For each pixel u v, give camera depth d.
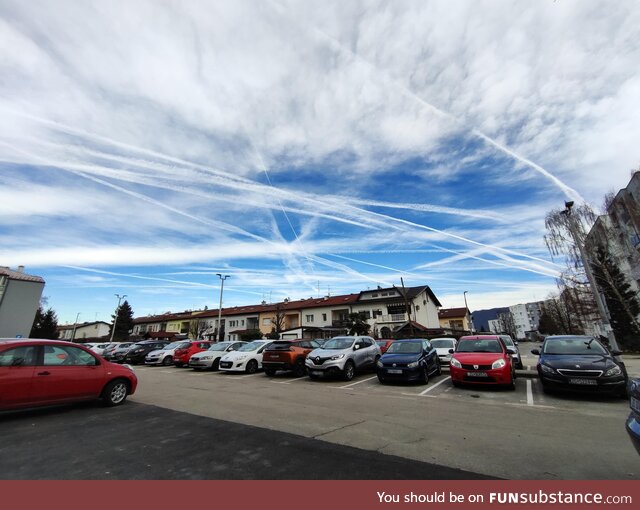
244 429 5.71
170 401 8.33
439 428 5.75
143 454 4.52
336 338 13.77
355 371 12.98
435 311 50.66
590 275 13.88
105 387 7.46
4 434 5.45
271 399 8.58
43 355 6.61
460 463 4.17
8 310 30.00
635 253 24.67
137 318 82.62
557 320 43.66
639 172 20.89
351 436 5.30
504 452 4.55
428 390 9.72
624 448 4.66
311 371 11.99
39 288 32.25
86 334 82.06
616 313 25.05
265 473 3.90
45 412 6.99
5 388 5.93
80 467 4.10
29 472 3.97
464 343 10.77
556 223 21.53
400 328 33.62
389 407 7.50
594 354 8.59
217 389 10.39
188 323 62.75
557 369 8.12
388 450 4.63
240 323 51.88
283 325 44.50
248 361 15.20
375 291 44.22
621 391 7.65
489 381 9.18
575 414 6.68
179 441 5.06
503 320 96.81
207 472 3.94
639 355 22.69
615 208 22.64
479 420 6.29
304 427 5.84
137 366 20.86
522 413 6.82
